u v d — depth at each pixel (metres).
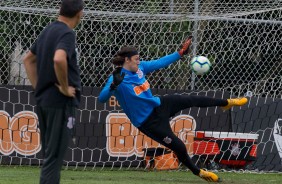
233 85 36.50
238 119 34.50
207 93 34.16
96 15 34.09
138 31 35.69
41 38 16.92
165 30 35.66
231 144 33.38
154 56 35.78
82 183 26.16
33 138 33.06
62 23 16.83
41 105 16.62
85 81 35.50
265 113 34.66
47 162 16.56
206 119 34.31
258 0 34.50
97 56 35.50
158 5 34.75
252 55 36.59
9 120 32.88
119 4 34.56
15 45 34.59
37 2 33.78
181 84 35.84
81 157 33.22
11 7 32.62
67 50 16.14
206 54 35.88
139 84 26.78
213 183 27.56
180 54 27.61
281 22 34.47
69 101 16.59
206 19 33.44
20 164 32.94
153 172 32.19
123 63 26.92
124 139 33.59
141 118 26.84
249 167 33.91
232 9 34.62
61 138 16.53
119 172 31.66
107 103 33.56
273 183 28.47
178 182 27.72
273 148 34.31
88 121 33.34
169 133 26.72
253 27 36.44
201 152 33.34
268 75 36.72
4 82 34.66
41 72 16.64
